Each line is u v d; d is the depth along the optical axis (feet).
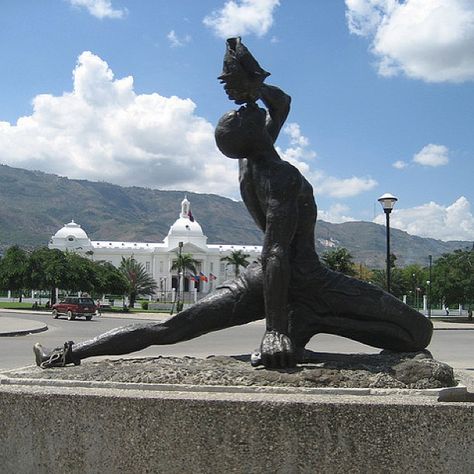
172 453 8.64
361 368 10.46
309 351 12.07
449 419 8.43
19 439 9.21
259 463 8.51
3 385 10.05
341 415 8.47
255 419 8.54
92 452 8.87
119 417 8.80
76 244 286.05
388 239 54.19
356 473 8.42
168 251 284.20
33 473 9.11
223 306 12.07
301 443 8.48
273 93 12.85
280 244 11.28
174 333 12.05
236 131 11.87
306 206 12.34
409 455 8.42
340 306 12.10
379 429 8.44
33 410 9.15
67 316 95.86
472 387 10.81
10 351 41.96
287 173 11.58
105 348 12.03
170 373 10.16
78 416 8.96
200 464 8.59
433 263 145.48
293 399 8.75
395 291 172.96
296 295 12.23
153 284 212.84
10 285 140.05
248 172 12.03
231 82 11.84
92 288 143.02
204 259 284.00
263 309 12.15
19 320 82.79
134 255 287.28
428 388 10.01
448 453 8.41
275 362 10.50
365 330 12.06
